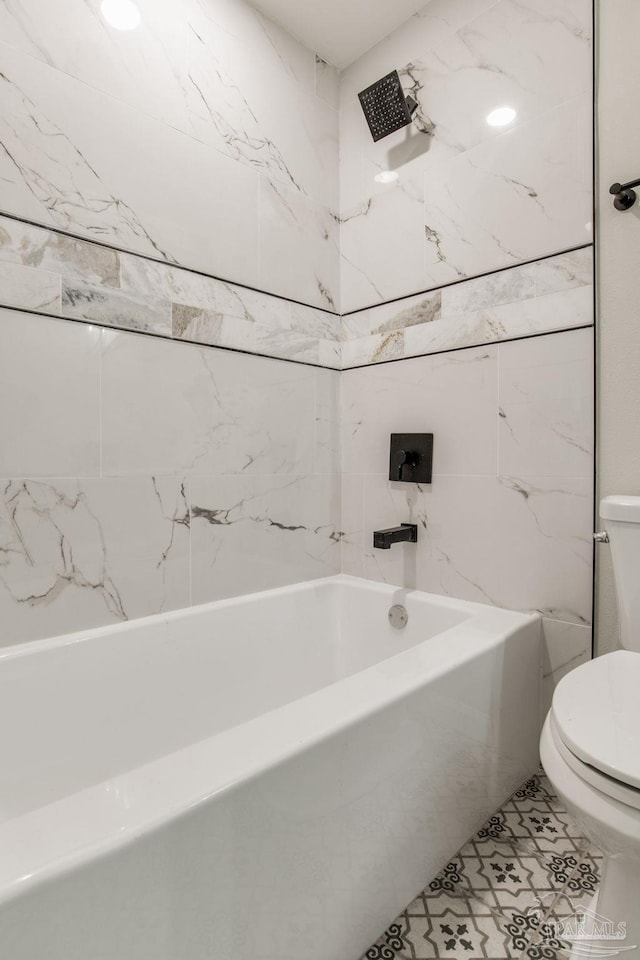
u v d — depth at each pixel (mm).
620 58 1275
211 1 1523
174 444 1447
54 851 524
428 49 1661
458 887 1033
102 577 1312
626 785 693
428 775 1022
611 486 1307
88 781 1215
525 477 1453
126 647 1316
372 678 998
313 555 1843
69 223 1234
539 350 1420
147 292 1379
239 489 1610
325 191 1875
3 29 1134
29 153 1171
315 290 1839
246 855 676
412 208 1709
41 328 1196
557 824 1220
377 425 1826
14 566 1172
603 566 1323
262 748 730
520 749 1351
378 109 1666
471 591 1574
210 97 1520
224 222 1557
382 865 915
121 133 1324
